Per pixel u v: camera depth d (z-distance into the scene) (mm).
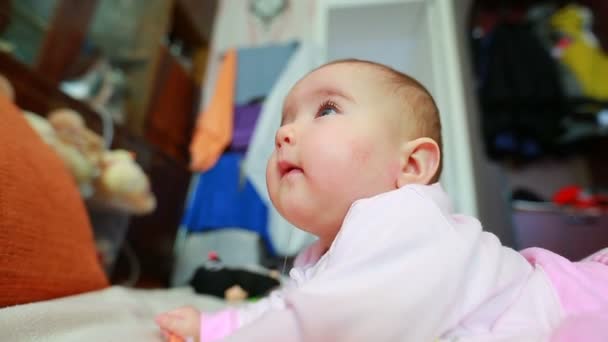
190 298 1028
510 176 2186
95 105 1416
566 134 1938
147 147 1530
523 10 2303
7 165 521
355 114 490
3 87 937
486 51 2105
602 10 2098
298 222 482
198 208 1725
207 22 2365
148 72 1815
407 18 2242
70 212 658
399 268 344
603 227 1394
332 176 453
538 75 1953
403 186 453
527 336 356
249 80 2023
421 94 554
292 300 337
